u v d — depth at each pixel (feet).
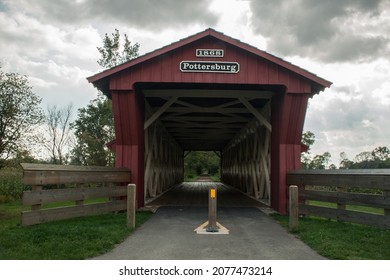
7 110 28.96
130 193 21.06
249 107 32.09
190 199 39.73
